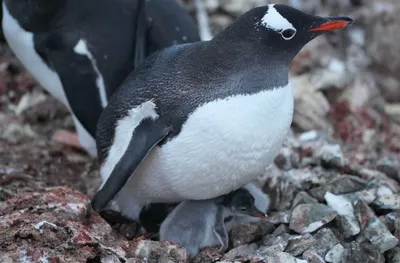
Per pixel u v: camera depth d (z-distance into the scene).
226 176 7.44
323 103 11.96
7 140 10.95
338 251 7.75
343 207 8.37
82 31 9.25
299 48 7.46
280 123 7.39
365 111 12.20
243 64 7.27
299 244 7.84
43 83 10.02
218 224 7.93
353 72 13.20
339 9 14.64
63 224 7.39
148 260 7.47
